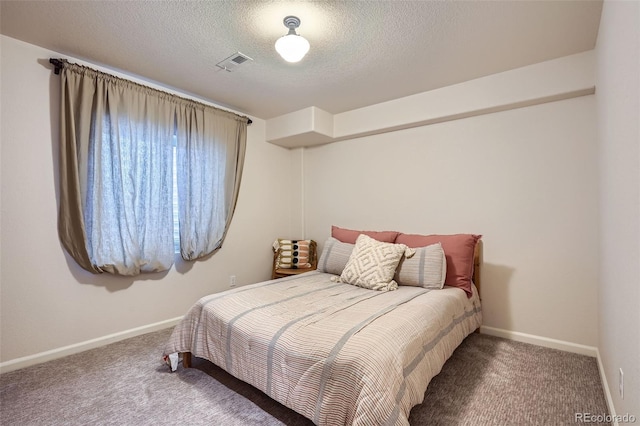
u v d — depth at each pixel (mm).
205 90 2930
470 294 2443
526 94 2434
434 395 1765
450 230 2918
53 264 2240
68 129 2240
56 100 2250
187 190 2932
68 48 2191
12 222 2078
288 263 3646
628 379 1221
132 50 2217
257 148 3730
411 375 1391
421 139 3102
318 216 3928
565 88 2279
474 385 1870
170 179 2801
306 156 4059
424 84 2775
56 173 2254
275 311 1820
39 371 2053
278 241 3816
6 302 2053
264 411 1646
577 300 2334
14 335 2080
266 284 2490
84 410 1652
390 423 1152
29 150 2143
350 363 1298
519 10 1766
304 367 1412
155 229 2695
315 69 2500
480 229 2758
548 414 1596
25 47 2119
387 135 3334
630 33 1158
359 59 2332
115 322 2549
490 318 2703
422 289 2324
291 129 3525
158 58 2330
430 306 1883
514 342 2527
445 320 1905
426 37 2039
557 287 2414
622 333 1325
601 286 1969
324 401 1322
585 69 2213
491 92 2586
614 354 1505
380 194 3385
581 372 2016
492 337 2633
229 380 1949
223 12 1795
